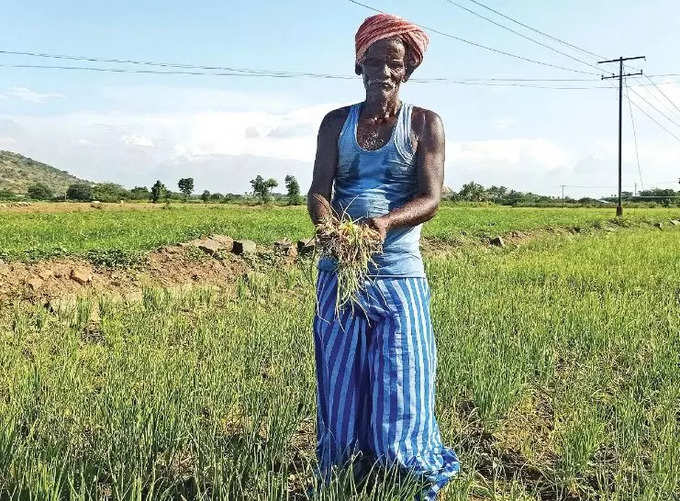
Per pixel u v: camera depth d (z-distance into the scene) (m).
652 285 12.45
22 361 6.24
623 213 53.88
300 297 10.76
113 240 15.63
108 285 10.42
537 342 7.07
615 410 5.48
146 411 4.36
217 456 4.00
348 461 3.49
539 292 10.74
